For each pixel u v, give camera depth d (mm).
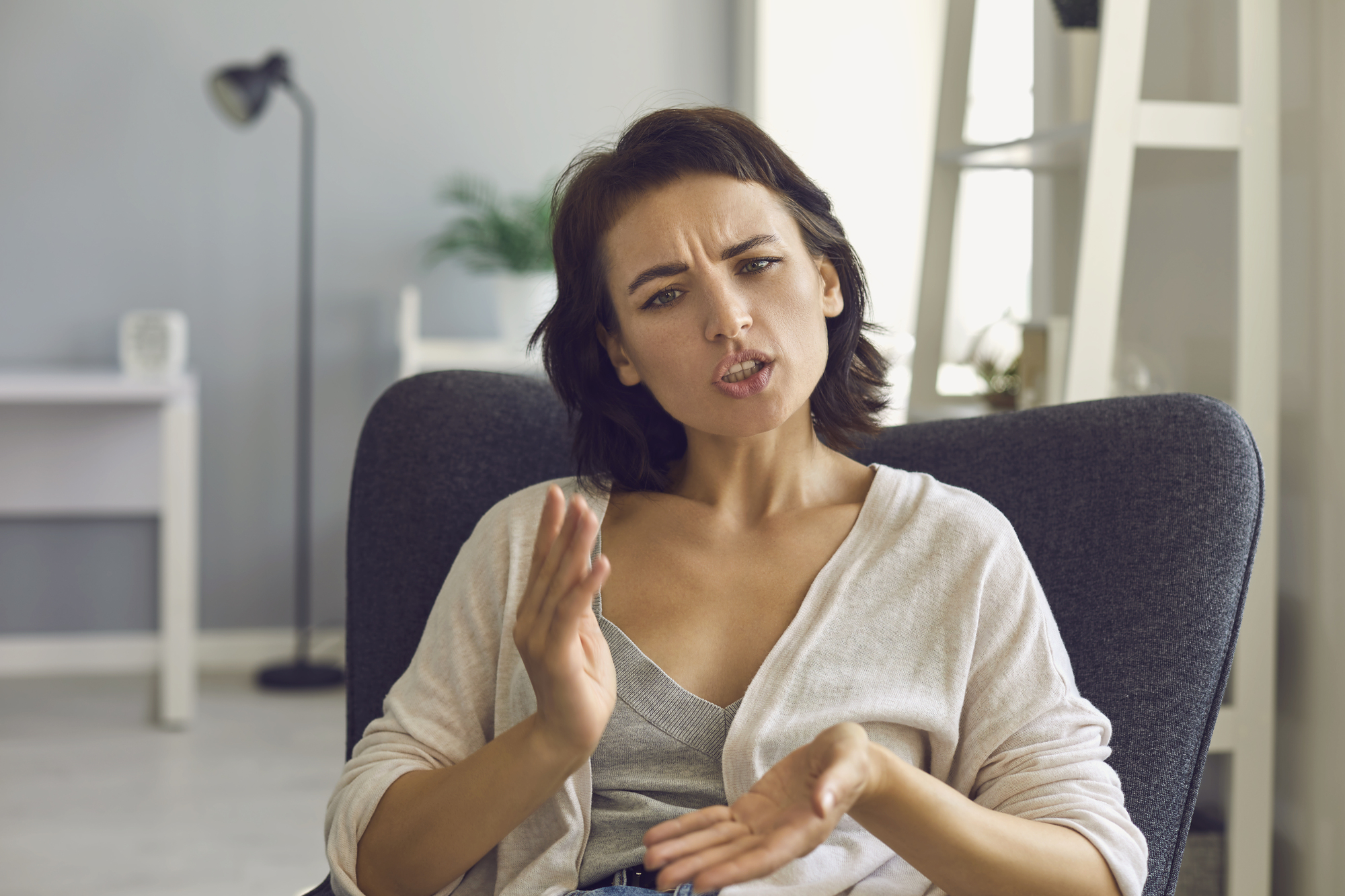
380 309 3402
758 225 782
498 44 3414
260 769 2506
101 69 3262
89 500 3057
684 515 841
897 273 3455
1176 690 848
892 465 1030
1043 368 1518
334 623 3424
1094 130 1385
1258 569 1386
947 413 1689
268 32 3322
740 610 800
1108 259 1404
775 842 577
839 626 779
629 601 815
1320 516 1358
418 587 987
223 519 3373
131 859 2045
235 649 3377
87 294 3287
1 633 3309
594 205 812
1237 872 1396
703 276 771
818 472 865
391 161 3391
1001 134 2076
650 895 729
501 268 3268
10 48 3225
